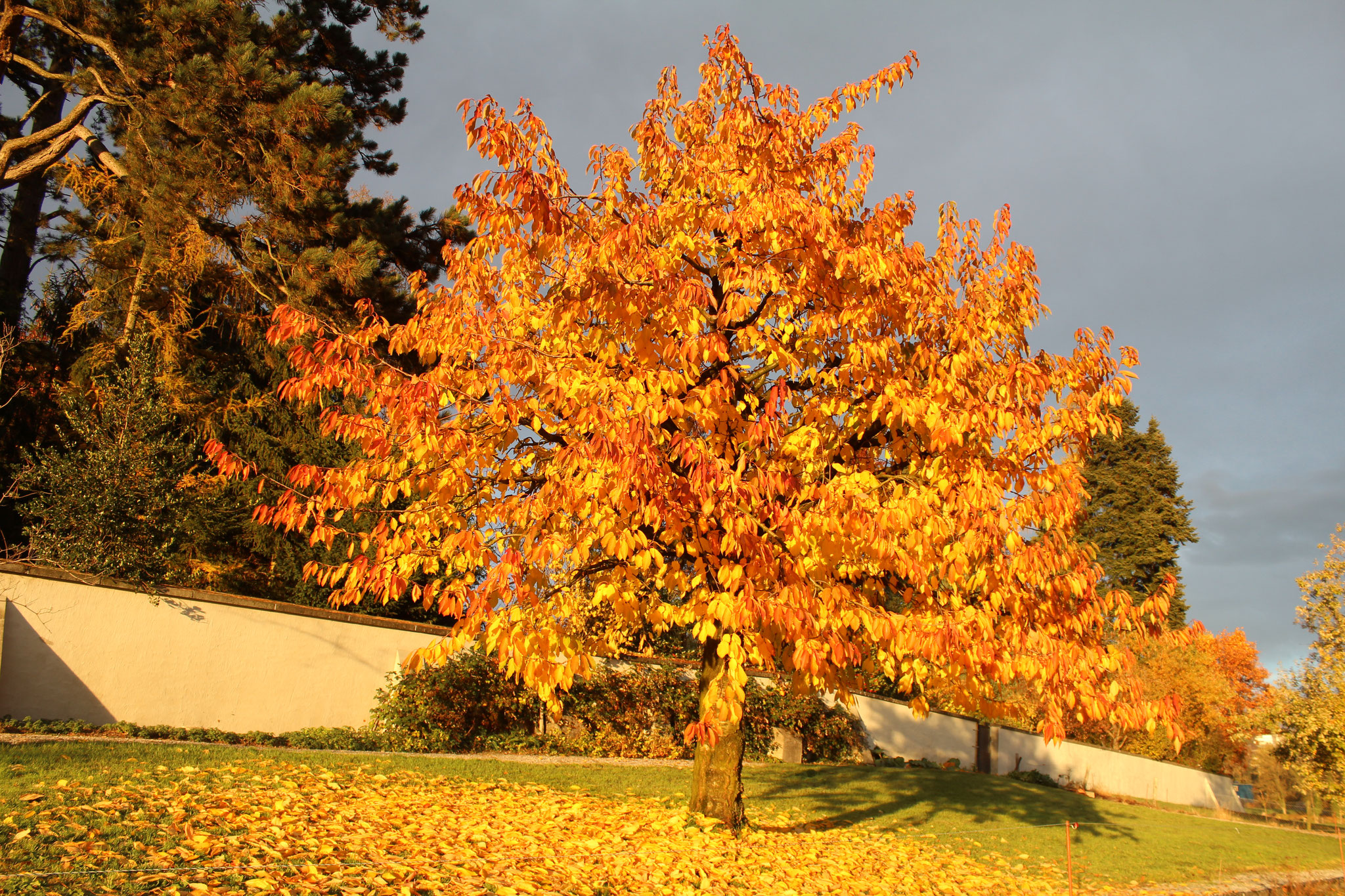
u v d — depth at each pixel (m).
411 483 7.15
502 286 8.37
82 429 15.13
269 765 9.41
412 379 6.76
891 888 7.72
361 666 14.59
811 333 7.59
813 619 5.92
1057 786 21.78
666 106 8.51
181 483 16.97
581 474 6.45
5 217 21.83
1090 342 7.77
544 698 6.54
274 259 18.16
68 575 11.66
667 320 7.02
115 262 17.95
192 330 18.89
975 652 6.24
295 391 7.04
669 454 6.50
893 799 14.15
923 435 7.45
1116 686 6.53
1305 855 14.55
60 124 21.12
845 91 8.45
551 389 6.67
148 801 6.75
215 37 18.34
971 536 6.30
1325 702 19.75
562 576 8.05
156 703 12.27
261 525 17.98
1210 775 30.70
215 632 12.96
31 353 18.22
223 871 5.25
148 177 18.02
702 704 6.67
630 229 6.90
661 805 9.97
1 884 4.66
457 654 15.45
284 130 17.67
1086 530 39.22
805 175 8.07
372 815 7.38
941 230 8.55
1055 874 9.91
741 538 5.89
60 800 6.50
